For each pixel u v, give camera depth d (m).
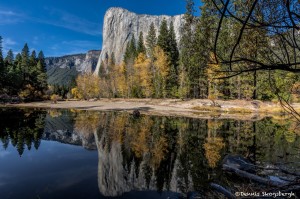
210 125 22.77
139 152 13.16
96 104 54.50
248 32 2.53
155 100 51.88
